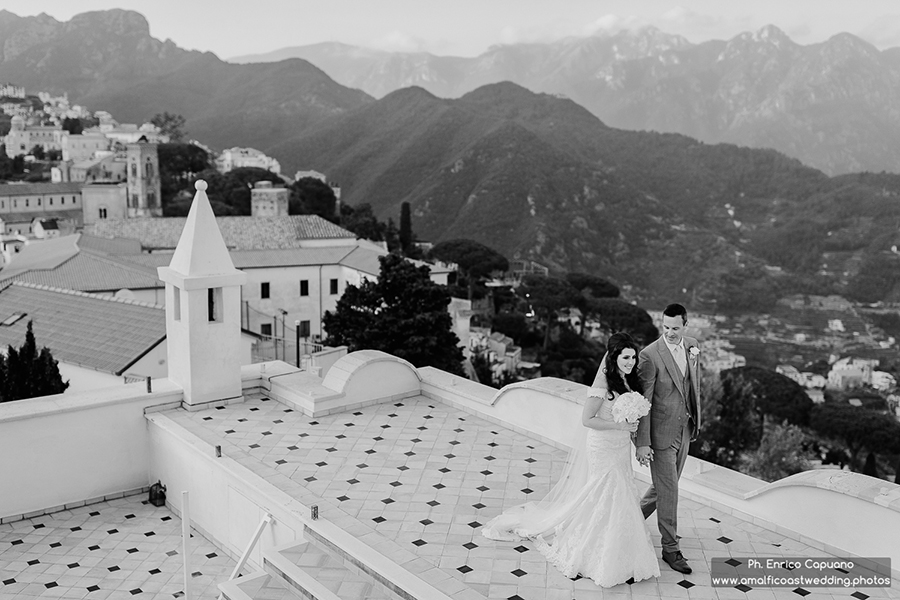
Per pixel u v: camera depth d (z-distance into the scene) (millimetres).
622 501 7531
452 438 12000
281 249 58844
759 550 8180
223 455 10930
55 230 100188
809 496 8273
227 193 110938
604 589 7371
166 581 9906
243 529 10281
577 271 179875
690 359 7836
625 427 7527
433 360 40281
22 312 30219
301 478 10258
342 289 58188
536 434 12047
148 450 12820
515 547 8281
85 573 10062
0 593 9484
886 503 7516
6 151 179000
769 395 79250
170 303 13305
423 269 42000
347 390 13266
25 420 11422
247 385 14188
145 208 112500
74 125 197750
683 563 7738
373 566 7766
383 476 10383
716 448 59312
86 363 25672
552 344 96938
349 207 133625
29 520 11609
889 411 104375
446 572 7688
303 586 7719
